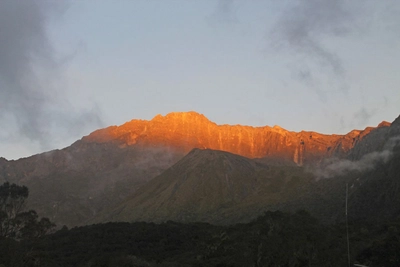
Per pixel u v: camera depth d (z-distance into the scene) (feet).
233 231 340.18
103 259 308.19
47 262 310.24
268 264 281.13
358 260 274.57
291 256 282.77
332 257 281.33
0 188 373.40
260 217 372.58
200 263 293.64
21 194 377.71
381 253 271.49
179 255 334.44
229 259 290.97
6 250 291.17
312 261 279.08
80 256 333.21
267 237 299.58
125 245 363.56
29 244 343.05
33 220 356.79
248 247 294.05
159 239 379.76
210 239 330.13
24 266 298.76
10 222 349.61
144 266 299.99
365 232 315.17
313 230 306.55
